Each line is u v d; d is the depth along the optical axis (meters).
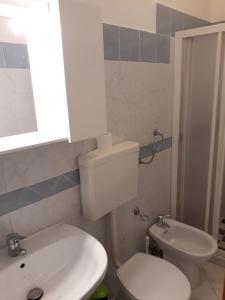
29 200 1.17
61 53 1.00
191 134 2.12
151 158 1.89
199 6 2.14
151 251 2.07
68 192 1.35
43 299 1.00
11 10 1.04
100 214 1.41
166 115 2.00
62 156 1.28
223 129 1.92
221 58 1.83
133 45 1.57
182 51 1.93
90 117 1.16
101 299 1.49
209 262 2.17
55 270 1.13
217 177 2.04
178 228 2.03
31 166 1.16
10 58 1.12
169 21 1.83
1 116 1.13
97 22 1.10
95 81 1.15
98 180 1.35
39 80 1.16
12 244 1.05
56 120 1.14
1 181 1.06
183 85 2.03
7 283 0.99
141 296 1.38
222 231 2.32
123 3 1.45
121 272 1.54
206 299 1.82
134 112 1.68
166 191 2.19
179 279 1.48
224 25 1.72
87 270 1.05
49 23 1.03
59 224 1.30
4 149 0.87
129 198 1.60
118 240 1.75
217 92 1.88
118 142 1.60
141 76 1.68
